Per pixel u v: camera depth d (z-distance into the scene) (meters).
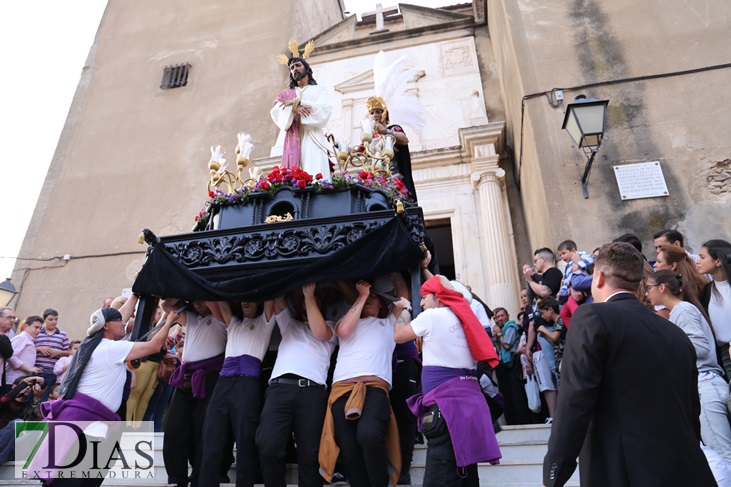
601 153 6.44
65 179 12.45
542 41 7.41
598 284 2.38
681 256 3.85
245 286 3.16
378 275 3.21
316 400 3.15
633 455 1.86
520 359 5.91
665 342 2.04
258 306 3.60
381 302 3.52
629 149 6.40
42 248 11.68
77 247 11.52
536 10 7.69
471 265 9.38
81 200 12.08
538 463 3.64
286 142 4.45
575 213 6.13
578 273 4.51
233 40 13.40
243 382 3.29
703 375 3.21
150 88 13.23
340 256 3.14
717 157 6.14
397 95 5.31
